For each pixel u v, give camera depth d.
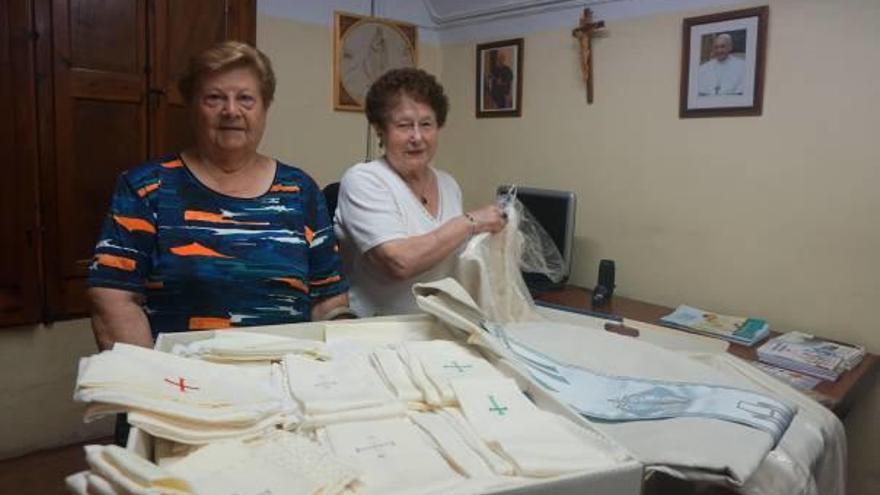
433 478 0.54
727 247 2.04
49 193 2.02
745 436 0.70
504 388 0.72
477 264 1.13
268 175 1.22
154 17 2.13
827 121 1.79
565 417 0.67
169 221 1.11
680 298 2.18
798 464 0.84
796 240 1.88
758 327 1.80
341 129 2.82
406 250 1.29
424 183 1.51
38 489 2.03
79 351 2.22
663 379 0.87
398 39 2.93
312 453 0.56
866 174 1.72
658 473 0.68
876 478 1.76
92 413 0.58
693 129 2.09
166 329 1.12
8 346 2.09
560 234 2.28
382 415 0.66
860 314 1.77
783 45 1.86
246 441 0.59
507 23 2.69
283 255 1.17
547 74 2.54
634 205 2.29
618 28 2.27
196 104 1.15
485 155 2.84
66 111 2.01
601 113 2.36
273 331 0.90
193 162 1.18
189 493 0.47
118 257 1.08
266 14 2.53
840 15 1.74
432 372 0.75
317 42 2.69
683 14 2.08
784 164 1.88
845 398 1.43
